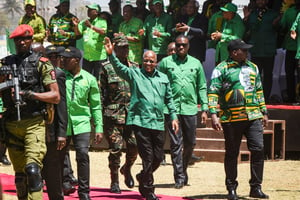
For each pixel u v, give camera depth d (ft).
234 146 45.19
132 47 76.13
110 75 47.47
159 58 74.84
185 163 52.19
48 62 34.71
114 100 47.55
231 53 45.11
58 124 36.50
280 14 70.03
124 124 47.32
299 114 67.05
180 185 50.78
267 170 60.18
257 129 44.98
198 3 74.38
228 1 72.84
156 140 42.80
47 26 78.79
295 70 72.28
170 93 44.01
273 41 70.69
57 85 34.73
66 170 46.21
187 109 51.13
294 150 67.36
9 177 54.29
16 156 35.01
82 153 42.29
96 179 55.42
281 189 50.65
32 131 34.01
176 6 76.28
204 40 72.28
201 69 51.70
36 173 33.32
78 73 43.16
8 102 34.30
